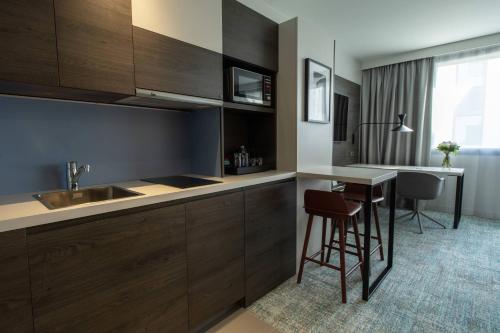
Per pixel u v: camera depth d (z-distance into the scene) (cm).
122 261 119
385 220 379
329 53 257
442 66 405
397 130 368
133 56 134
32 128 145
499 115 367
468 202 398
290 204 217
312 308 182
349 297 194
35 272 96
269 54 218
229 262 169
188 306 147
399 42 382
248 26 199
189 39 158
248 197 179
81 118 162
